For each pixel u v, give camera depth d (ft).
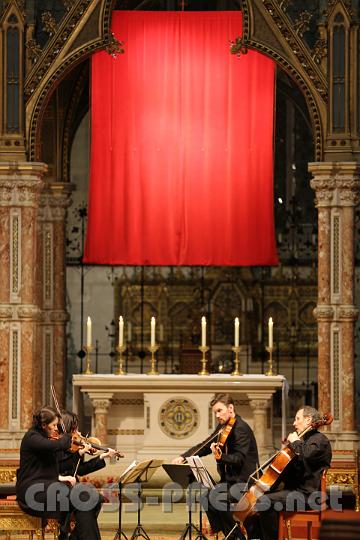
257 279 85.25
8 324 54.75
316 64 55.31
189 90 56.34
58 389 66.08
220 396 44.32
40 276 66.13
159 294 85.35
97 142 56.80
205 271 85.51
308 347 84.79
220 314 85.15
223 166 56.39
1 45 55.57
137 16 56.34
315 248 87.15
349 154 54.80
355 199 54.90
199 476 41.60
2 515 42.96
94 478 54.29
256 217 56.34
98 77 56.59
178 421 54.65
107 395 54.75
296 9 56.44
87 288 87.97
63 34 55.67
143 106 56.49
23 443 41.78
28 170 54.95
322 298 55.01
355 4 55.36
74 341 87.81
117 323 85.61
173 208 56.65
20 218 55.06
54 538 45.06
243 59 56.18
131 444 55.31
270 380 54.44
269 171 56.24
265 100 56.18
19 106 55.52
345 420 54.39
